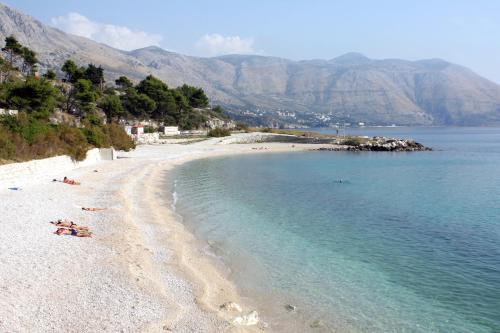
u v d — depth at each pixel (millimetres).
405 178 71750
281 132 196125
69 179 50719
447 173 79562
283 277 24844
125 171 63906
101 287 19484
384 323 19766
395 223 39031
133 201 42188
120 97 155000
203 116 188750
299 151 135500
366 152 133750
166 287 21125
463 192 57188
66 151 61031
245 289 22781
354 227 37312
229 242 31078
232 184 60531
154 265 24078
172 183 58062
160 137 141000
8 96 87125
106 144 86812
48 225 28875
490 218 41281
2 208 32688
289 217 40562
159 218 36125
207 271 24625
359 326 19391
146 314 17422
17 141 50188
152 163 79125
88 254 23859
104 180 53000
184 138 146625
